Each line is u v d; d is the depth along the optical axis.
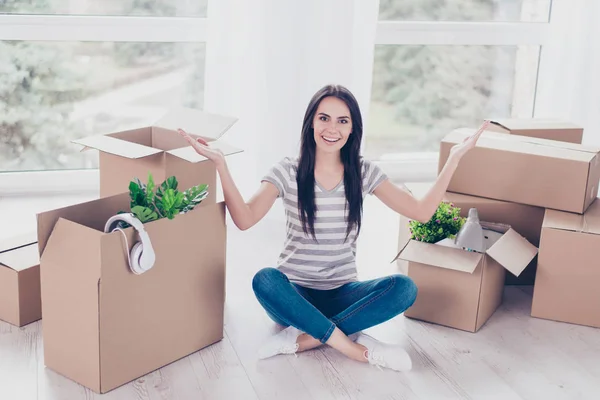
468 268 2.39
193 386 2.13
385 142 3.80
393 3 3.59
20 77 3.31
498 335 2.48
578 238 2.48
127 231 1.99
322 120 2.27
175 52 3.44
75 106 3.41
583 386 2.22
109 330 2.03
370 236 3.19
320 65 3.20
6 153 3.40
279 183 2.33
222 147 2.48
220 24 3.10
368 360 2.27
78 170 3.48
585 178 2.59
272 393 2.13
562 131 2.94
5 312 2.41
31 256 2.43
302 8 3.12
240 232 3.17
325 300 2.40
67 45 3.31
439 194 2.44
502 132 2.96
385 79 3.70
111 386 2.08
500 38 3.71
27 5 3.22
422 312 2.53
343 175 2.35
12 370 2.16
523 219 2.74
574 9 3.55
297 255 2.38
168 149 2.69
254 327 2.47
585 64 3.59
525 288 2.83
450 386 2.20
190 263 2.19
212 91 3.19
